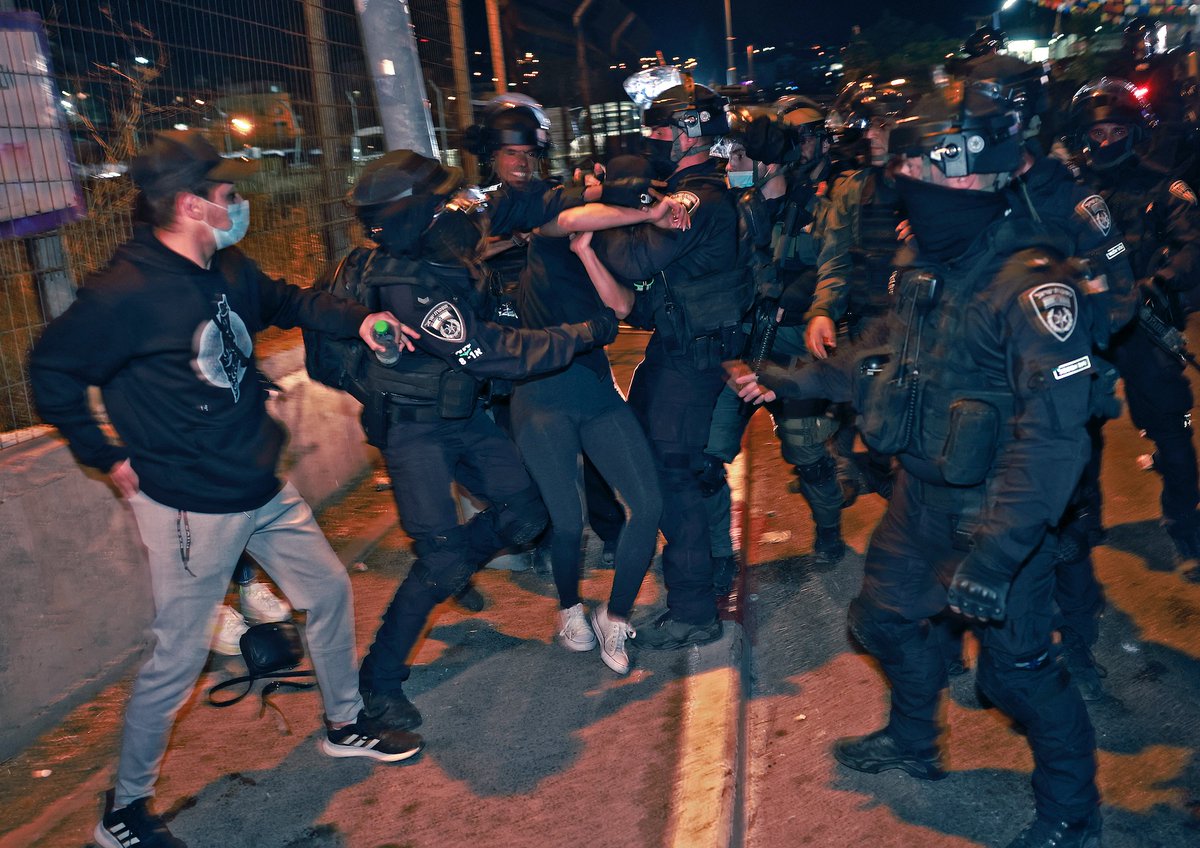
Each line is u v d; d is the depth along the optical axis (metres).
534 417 3.44
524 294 3.54
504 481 3.45
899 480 2.79
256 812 2.98
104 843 2.76
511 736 3.31
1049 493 2.24
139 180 2.46
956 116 2.30
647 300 3.63
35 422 3.62
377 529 5.15
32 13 3.65
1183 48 6.36
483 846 2.78
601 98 13.33
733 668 3.57
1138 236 4.17
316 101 5.74
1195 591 4.13
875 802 2.99
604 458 3.53
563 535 3.63
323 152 5.79
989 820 2.88
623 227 3.34
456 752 3.24
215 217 2.50
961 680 3.60
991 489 2.38
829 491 4.61
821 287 4.15
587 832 2.80
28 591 3.29
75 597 3.50
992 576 2.30
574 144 10.97
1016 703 2.56
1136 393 4.23
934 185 2.36
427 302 3.03
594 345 3.29
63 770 3.17
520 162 3.54
